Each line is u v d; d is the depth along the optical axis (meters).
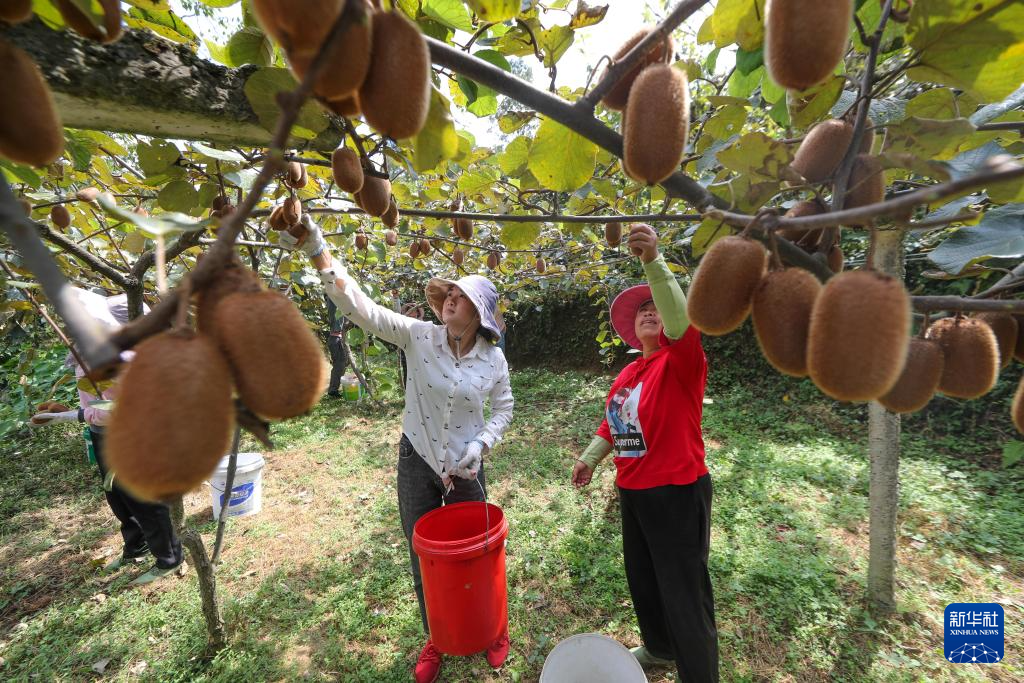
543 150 1.38
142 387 0.45
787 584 3.17
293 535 4.14
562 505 4.36
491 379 2.72
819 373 0.72
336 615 3.15
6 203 0.40
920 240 3.30
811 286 0.78
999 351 1.06
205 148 1.14
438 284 2.72
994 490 4.38
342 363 8.13
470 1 1.15
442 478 2.62
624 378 2.51
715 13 1.20
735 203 1.04
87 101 0.86
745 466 4.88
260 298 0.55
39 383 5.97
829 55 0.73
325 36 0.53
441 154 0.98
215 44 1.24
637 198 2.93
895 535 2.91
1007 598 3.07
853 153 0.91
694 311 0.87
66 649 2.95
